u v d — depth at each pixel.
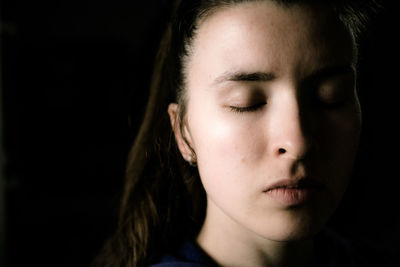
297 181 0.43
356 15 0.49
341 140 0.45
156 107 0.59
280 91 0.43
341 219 1.42
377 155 1.48
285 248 0.51
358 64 0.51
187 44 0.49
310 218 0.44
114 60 1.86
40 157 1.82
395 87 1.46
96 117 1.84
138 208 0.60
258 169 0.44
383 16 1.36
